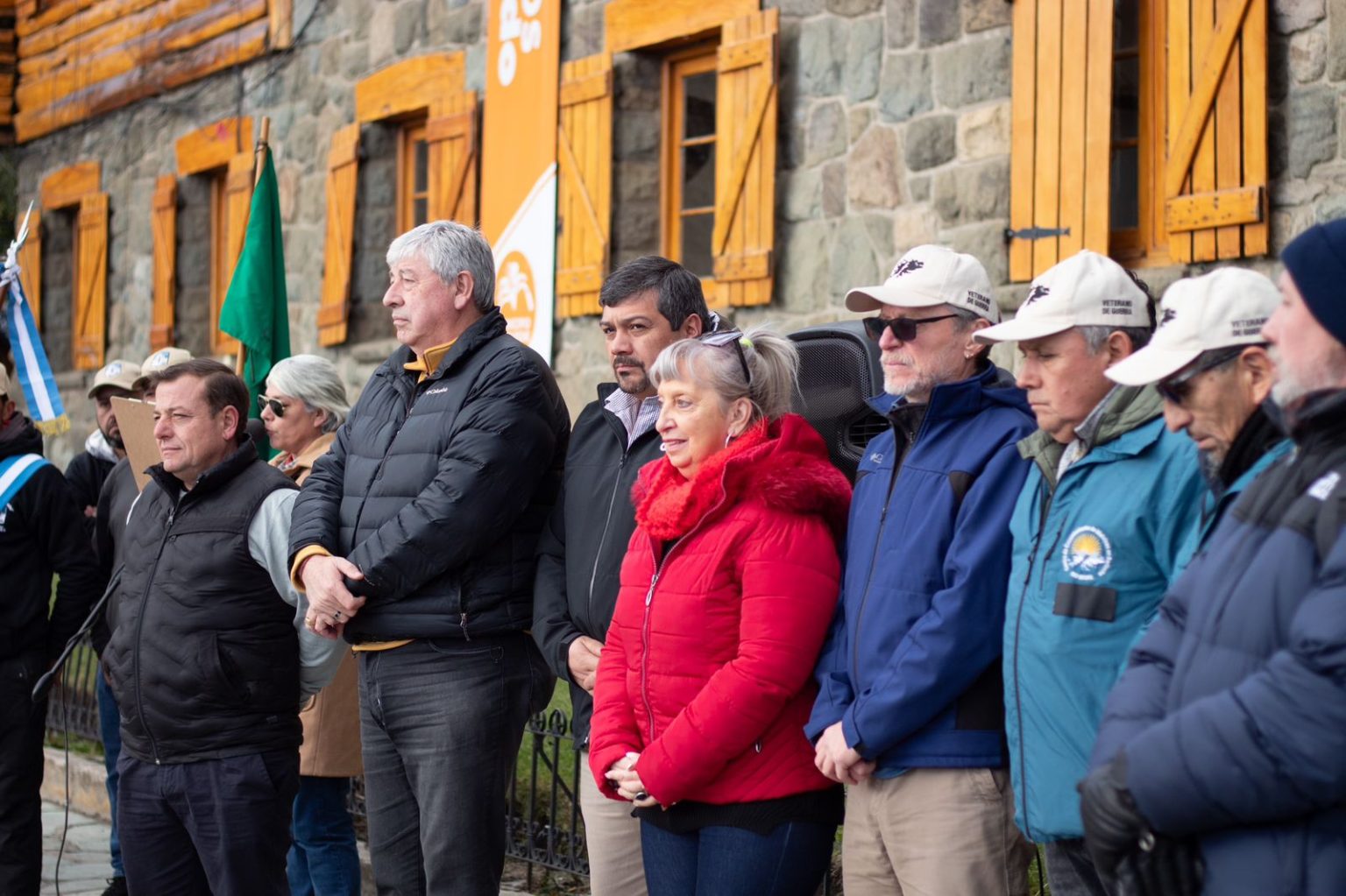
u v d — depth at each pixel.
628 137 7.82
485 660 3.46
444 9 8.88
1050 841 2.47
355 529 3.52
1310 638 1.77
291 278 10.20
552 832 4.49
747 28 7.04
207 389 3.62
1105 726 2.08
